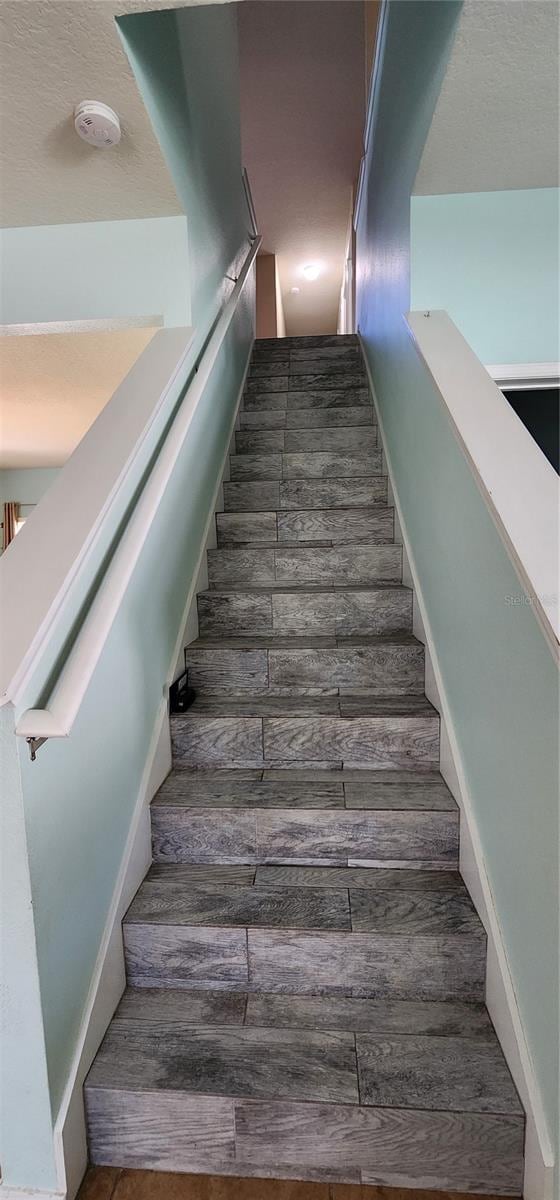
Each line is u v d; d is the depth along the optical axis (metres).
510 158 1.56
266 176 4.92
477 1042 1.13
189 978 1.28
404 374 2.05
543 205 1.75
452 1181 1.02
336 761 1.65
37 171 1.44
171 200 1.59
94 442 1.26
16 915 0.91
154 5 0.98
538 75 1.21
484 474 0.97
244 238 3.30
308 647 1.83
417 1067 1.08
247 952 1.26
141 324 1.78
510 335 1.80
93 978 1.14
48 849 0.97
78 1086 1.04
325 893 1.35
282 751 1.66
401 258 2.02
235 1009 1.23
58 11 1.00
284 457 2.70
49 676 0.95
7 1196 1.00
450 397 1.20
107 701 1.24
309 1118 1.03
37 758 0.93
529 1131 0.97
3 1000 0.94
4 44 1.06
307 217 5.49
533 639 0.94
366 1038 1.15
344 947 1.24
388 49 2.34
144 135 1.31
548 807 0.89
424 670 1.81
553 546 0.83
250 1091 1.05
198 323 1.85
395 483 2.34
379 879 1.39
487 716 1.20
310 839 1.45
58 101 1.20
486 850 1.23
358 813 1.42
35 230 1.71
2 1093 0.97
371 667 1.83
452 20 1.14
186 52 1.73
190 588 1.98
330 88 4.09
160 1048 1.13
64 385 2.95
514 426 1.09
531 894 0.97
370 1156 1.03
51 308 1.72
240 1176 1.06
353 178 4.93
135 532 1.15
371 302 3.19
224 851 1.47
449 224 1.78
